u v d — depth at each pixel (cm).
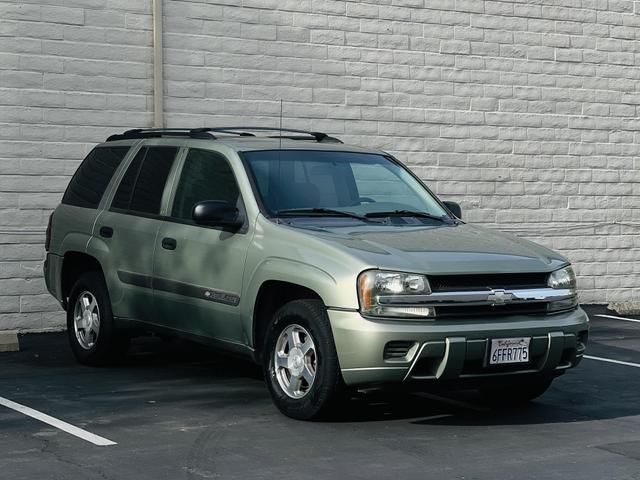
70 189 1104
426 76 1514
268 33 1409
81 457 689
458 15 1538
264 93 1408
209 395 902
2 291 1274
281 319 813
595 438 768
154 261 947
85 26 1307
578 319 827
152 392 912
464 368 774
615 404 898
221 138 955
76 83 1303
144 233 963
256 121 1404
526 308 804
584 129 1633
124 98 1329
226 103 1385
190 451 709
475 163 1552
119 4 1326
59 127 1296
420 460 695
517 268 802
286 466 673
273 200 877
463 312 779
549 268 820
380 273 764
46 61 1288
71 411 831
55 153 1295
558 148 1612
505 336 779
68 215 1073
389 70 1488
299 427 784
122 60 1328
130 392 912
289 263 812
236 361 1079
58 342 1217
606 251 1650
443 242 830
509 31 1576
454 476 657
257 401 879
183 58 1361
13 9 1268
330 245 797
